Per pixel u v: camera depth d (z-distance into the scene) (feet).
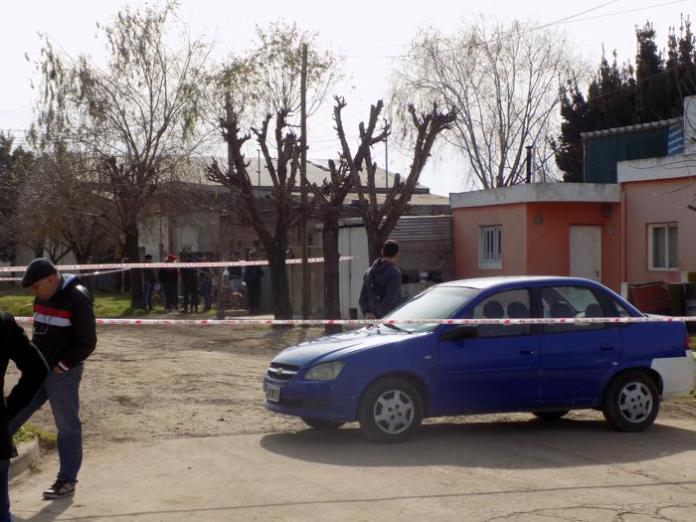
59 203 103.65
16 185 116.47
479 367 30.78
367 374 29.68
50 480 26.32
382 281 39.17
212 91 102.99
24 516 22.30
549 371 31.58
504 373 31.04
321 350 30.50
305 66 74.02
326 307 70.44
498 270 82.64
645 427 32.89
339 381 29.55
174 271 97.96
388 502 23.16
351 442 30.73
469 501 23.22
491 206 83.15
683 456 28.84
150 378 44.91
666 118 116.88
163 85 102.32
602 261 81.00
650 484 25.12
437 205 103.09
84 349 23.45
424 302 33.55
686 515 22.06
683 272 71.00
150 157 102.06
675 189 71.61
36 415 35.78
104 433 32.58
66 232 124.57
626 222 78.79
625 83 126.00
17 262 179.93
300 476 26.02
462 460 27.99
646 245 76.74
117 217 105.40
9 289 161.27
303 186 73.82
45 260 23.48
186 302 94.99
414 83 129.70
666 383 33.09
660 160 74.69
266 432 32.76
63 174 102.01
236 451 29.55
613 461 28.04
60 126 101.86
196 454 29.22
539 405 31.63
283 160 74.74
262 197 107.76
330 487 24.71
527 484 25.00
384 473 26.27
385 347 30.04
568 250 79.77
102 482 25.71
